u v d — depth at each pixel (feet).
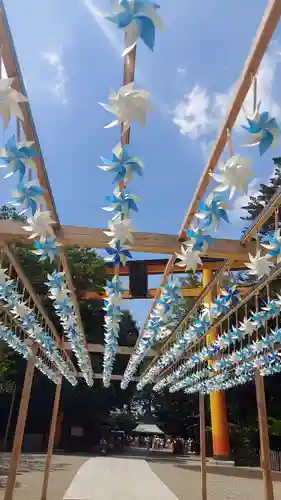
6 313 14.53
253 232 9.14
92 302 49.19
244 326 13.65
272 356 15.40
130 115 4.97
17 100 4.88
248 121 5.26
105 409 71.87
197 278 37.68
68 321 15.11
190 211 8.68
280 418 49.96
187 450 73.36
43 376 60.75
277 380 49.44
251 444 49.75
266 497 13.16
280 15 4.93
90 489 26.20
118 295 12.34
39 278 29.66
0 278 11.12
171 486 29.12
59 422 63.93
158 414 77.92
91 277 44.86
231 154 6.37
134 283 18.83
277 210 8.19
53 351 18.21
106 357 21.81
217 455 42.96
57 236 9.15
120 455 60.85
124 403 74.18
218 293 13.08
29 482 27.71
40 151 7.02
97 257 45.68
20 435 13.66
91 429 68.69
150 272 22.77
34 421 63.52
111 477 32.55
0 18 4.91
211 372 21.36
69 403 63.00
